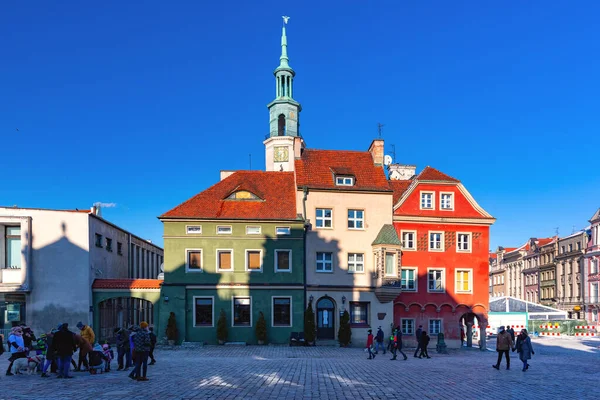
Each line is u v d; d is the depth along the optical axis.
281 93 73.06
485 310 41.62
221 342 37.31
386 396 15.23
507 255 113.00
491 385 18.02
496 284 119.19
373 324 39.47
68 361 18.53
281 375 19.64
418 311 41.12
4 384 16.89
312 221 40.06
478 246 42.38
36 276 37.47
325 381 18.19
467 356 32.44
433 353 35.22
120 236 46.69
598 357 31.36
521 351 23.03
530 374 21.53
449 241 42.09
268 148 72.00
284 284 38.69
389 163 60.72
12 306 37.25
